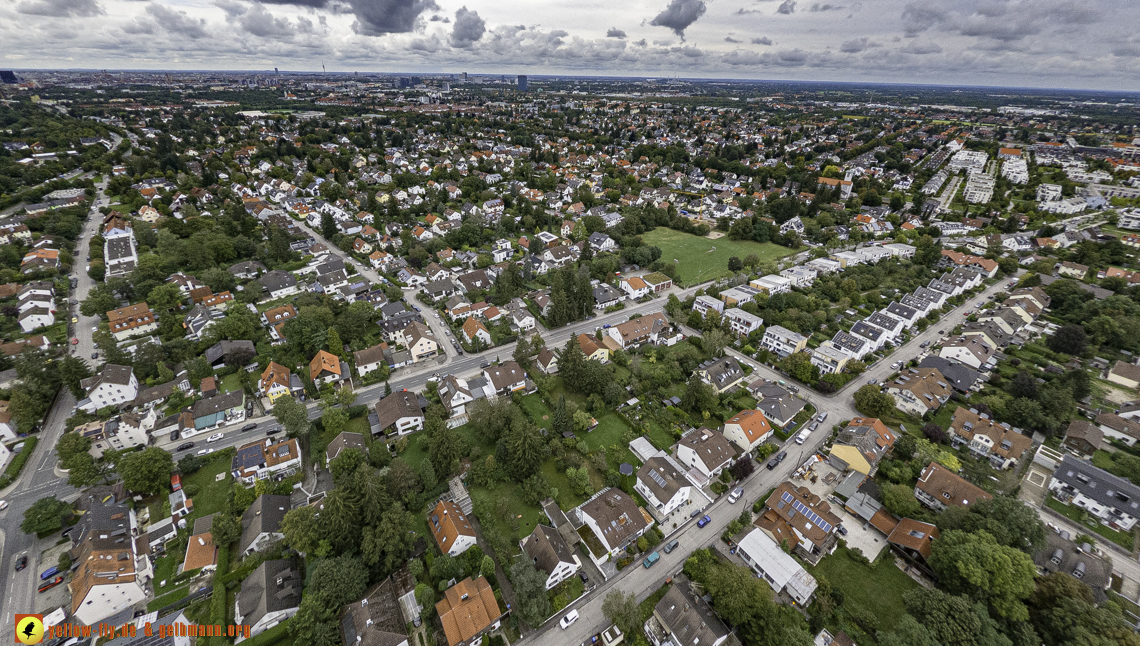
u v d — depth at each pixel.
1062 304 137.88
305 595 60.22
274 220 194.75
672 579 64.94
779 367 112.81
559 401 89.12
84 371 99.06
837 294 145.25
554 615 61.06
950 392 101.62
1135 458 83.75
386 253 174.62
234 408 93.62
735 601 56.53
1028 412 92.62
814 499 74.50
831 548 69.38
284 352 111.50
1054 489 79.81
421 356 115.88
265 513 69.19
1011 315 126.75
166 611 60.16
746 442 86.81
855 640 58.25
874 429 85.94
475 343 118.38
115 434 84.25
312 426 89.56
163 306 128.12
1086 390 99.00
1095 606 56.00
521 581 58.81
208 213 196.88
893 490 74.12
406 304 142.88
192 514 73.25
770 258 183.62
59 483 78.88
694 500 78.25
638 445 87.44
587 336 118.62
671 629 57.22
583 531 72.00
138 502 74.88
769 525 71.44
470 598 58.62
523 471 77.69
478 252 185.38
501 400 92.69
